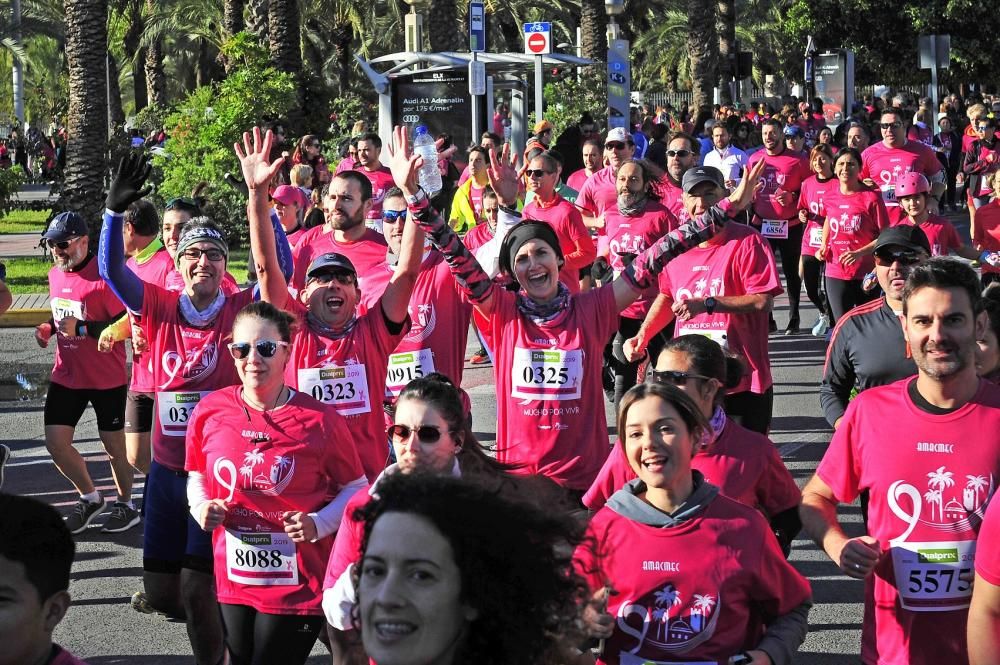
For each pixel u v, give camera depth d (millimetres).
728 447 5285
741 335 7898
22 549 3143
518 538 2457
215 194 23156
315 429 5148
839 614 6809
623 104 25375
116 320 8031
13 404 12688
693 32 34781
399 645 2410
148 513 6293
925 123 28094
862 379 6473
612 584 3900
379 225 12406
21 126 55562
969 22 47875
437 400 4645
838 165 12234
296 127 25953
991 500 3896
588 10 35438
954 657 4344
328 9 45344
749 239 7855
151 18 47969
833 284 12453
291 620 5180
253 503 5133
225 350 6426
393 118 24922
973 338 4199
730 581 4074
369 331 6160
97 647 6605
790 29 50969
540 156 10406
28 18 45219
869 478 4426
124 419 8617
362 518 2564
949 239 10641
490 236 10648
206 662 5754
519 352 6227
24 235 28625
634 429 4129
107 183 23000
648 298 9734
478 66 21672
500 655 2453
